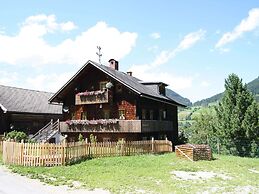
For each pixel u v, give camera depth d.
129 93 35.00
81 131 35.78
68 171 19.48
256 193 14.80
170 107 45.53
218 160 26.30
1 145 28.77
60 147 21.98
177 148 27.02
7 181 16.84
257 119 32.88
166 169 20.64
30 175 18.39
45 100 50.12
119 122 33.50
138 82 41.00
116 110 35.59
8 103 42.62
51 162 21.64
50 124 40.84
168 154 29.66
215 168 21.84
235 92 34.69
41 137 37.75
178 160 25.20
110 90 35.12
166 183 16.42
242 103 33.75
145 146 29.62
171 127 41.78
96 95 35.31
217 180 17.59
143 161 23.95
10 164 22.19
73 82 37.47
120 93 35.59
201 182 16.94
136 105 34.41
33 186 15.68
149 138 36.66
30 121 44.41
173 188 15.28
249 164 24.66
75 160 23.17
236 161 26.06
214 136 37.16
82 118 38.06
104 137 35.34
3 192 14.49
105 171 19.52
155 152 30.33
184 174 19.27
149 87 41.16
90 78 37.50
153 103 39.28
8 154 22.86
